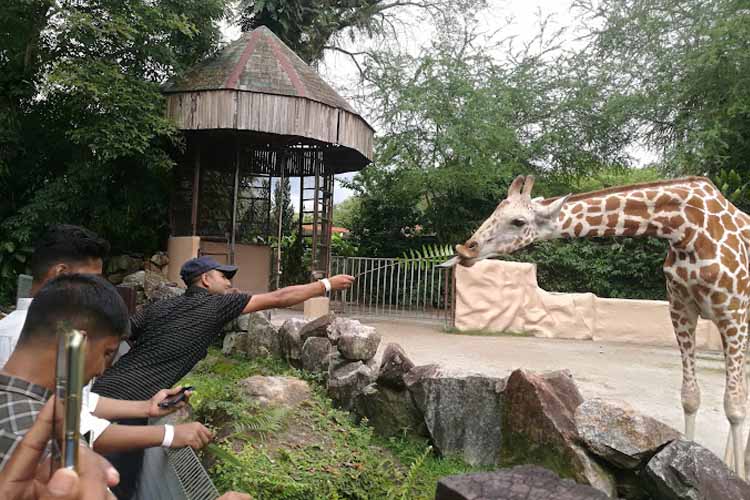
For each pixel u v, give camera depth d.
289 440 4.00
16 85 11.39
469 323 11.06
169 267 12.30
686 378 4.36
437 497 2.34
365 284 13.30
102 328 1.61
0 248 11.07
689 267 4.16
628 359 8.80
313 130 11.02
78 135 10.27
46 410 1.18
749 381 6.33
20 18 10.50
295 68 11.78
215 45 12.60
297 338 6.53
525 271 11.44
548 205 4.30
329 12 18.12
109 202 12.19
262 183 14.39
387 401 4.75
